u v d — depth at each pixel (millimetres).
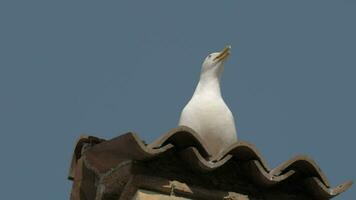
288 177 12773
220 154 12570
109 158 12680
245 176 12883
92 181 13391
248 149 12578
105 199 13156
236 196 12664
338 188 12836
